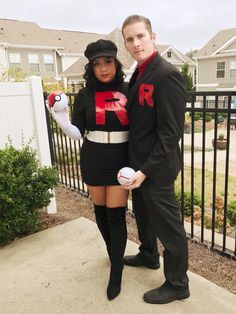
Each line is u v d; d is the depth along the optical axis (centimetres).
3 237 289
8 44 2373
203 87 2538
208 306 200
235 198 460
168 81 164
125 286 223
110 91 203
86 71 205
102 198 221
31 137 341
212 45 2502
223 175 639
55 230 317
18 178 279
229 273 234
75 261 261
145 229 227
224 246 257
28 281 238
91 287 226
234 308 198
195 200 392
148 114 175
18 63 2494
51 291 225
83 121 219
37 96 334
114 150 205
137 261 243
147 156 182
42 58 2617
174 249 192
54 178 310
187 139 1183
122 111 200
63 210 375
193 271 238
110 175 206
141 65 181
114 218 212
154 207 184
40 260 265
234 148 1006
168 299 203
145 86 172
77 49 2803
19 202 282
